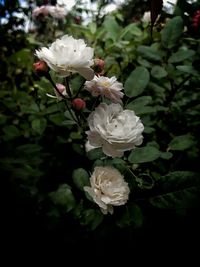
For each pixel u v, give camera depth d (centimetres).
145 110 22
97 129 17
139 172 23
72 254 23
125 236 20
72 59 17
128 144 17
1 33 45
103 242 21
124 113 18
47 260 23
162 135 29
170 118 30
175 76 30
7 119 34
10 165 22
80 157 26
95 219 18
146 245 23
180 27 28
